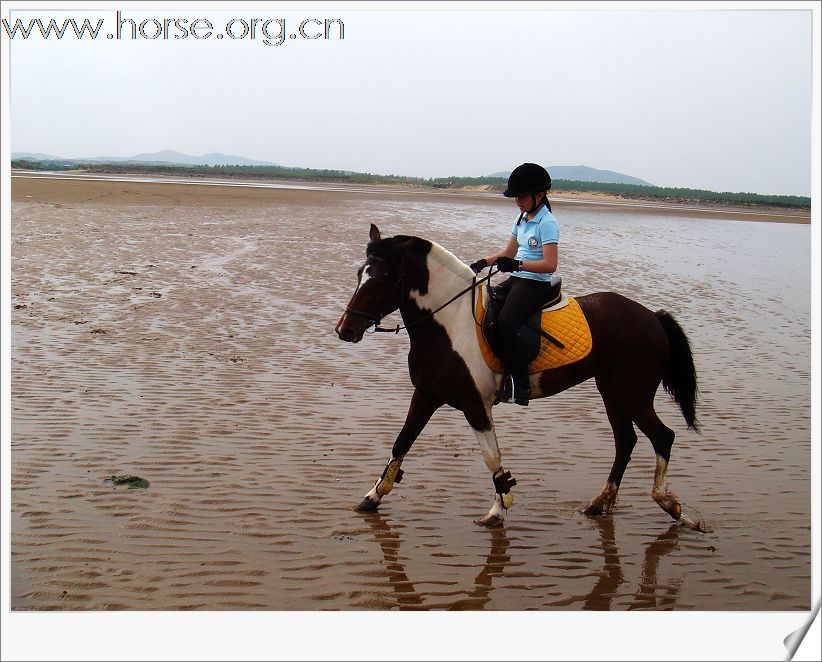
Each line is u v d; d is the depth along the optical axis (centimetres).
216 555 513
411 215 3116
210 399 824
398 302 583
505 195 583
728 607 481
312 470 662
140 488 606
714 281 1841
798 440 783
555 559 537
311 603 466
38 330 1051
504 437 771
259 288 1423
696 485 670
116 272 1486
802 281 1948
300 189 5231
